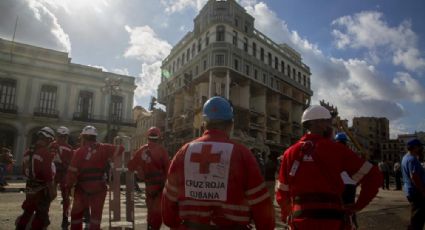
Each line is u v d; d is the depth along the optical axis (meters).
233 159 1.99
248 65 41.56
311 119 2.64
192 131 40.94
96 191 4.73
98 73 36.31
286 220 2.67
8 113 31.12
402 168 5.12
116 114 36.53
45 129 4.99
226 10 40.03
